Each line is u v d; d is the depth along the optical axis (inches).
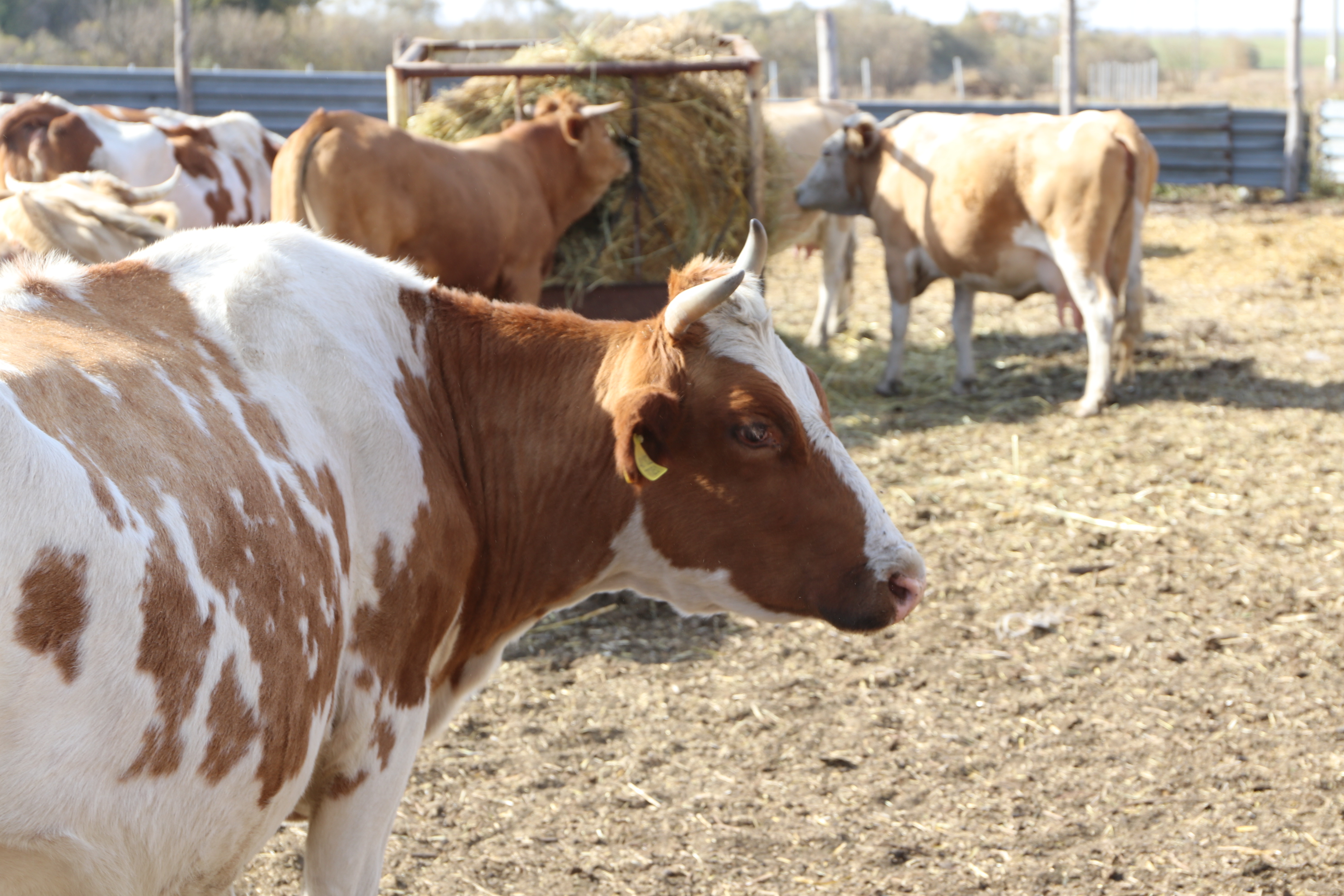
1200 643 178.5
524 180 255.6
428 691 93.5
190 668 64.6
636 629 189.5
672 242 293.4
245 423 78.0
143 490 65.1
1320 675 167.5
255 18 1248.2
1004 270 301.0
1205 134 630.5
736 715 162.6
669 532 100.0
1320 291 421.7
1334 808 135.0
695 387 95.5
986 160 290.2
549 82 282.5
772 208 326.0
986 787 143.6
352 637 85.6
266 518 73.6
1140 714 159.3
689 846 133.0
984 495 241.0
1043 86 1841.8
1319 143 653.3
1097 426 282.0
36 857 58.7
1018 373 336.8
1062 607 192.2
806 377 101.7
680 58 289.6
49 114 293.1
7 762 55.9
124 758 61.3
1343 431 272.8
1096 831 133.6
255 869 130.0
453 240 238.2
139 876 65.3
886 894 123.4
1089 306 285.9
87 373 69.5
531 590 103.0
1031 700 163.9
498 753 153.6
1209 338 359.9
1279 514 226.1
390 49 1273.4
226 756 68.2
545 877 127.5
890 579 99.4
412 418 93.2
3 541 55.6
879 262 511.2
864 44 1759.4
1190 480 245.6
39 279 80.4
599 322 103.6
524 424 99.7
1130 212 285.0
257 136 335.9
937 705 163.9
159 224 185.2
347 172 221.9
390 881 126.4
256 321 86.0
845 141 324.2
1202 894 121.1
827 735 156.9
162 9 1342.3
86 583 58.8
